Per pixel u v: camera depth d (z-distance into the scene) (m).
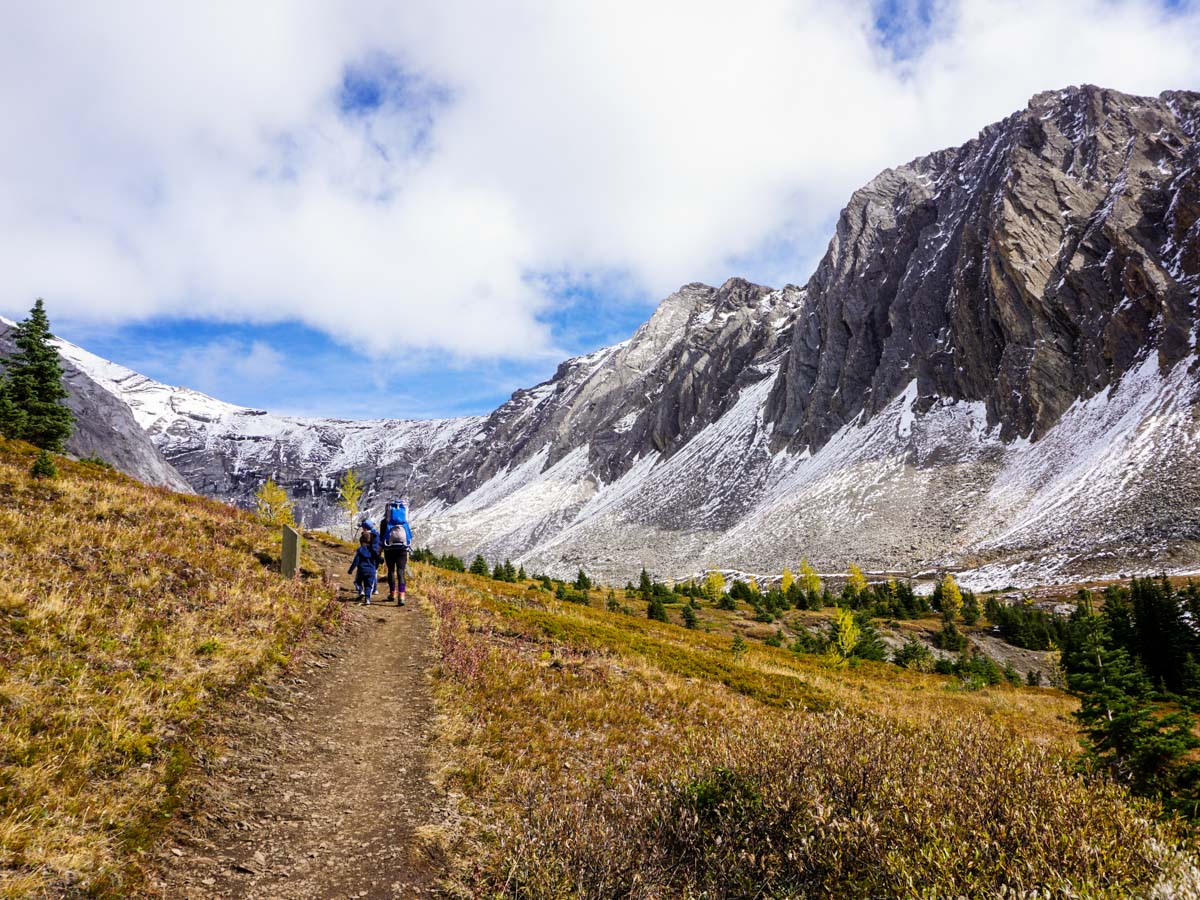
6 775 5.33
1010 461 147.25
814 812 5.69
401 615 16.47
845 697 18.84
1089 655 10.88
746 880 5.29
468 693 10.97
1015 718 20.36
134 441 124.12
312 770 7.41
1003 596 93.31
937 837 4.87
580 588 89.19
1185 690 32.22
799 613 86.44
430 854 6.03
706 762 7.03
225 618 11.20
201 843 5.52
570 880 5.26
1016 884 4.33
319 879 5.39
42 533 11.88
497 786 7.77
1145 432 122.06
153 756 6.48
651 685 15.10
